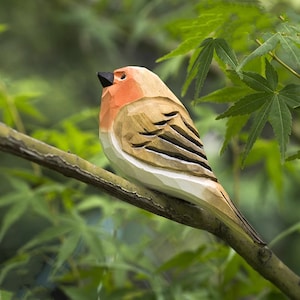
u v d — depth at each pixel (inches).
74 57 189.6
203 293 101.1
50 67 187.2
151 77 76.1
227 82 114.8
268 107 73.3
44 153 63.9
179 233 103.9
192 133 74.4
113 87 75.4
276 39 72.1
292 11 80.3
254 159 116.4
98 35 172.6
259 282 100.7
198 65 75.5
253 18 78.5
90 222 132.3
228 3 78.0
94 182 67.4
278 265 79.1
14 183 110.4
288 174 146.1
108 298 100.1
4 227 105.8
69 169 65.4
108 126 74.4
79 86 187.6
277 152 114.8
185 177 72.1
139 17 164.4
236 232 72.9
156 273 100.0
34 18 186.9
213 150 163.3
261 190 142.9
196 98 74.9
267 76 74.5
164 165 72.1
